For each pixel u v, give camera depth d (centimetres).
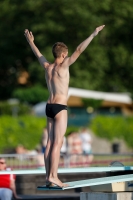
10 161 4475
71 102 8175
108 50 10412
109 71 10550
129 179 2347
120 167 2522
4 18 10388
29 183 4303
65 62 1994
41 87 9538
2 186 3097
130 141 7569
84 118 8188
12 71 11238
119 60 10350
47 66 2047
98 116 7550
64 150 5022
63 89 2000
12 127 6819
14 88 11000
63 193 4291
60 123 1991
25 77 11088
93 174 4412
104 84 10456
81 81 9969
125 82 10625
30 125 6919
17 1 10212
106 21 10238
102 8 10038
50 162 1991
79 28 10012
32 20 10025
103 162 4819
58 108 1991
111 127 7506
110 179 2311
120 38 10512
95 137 7456
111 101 8519
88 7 10025
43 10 10044
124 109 8894
